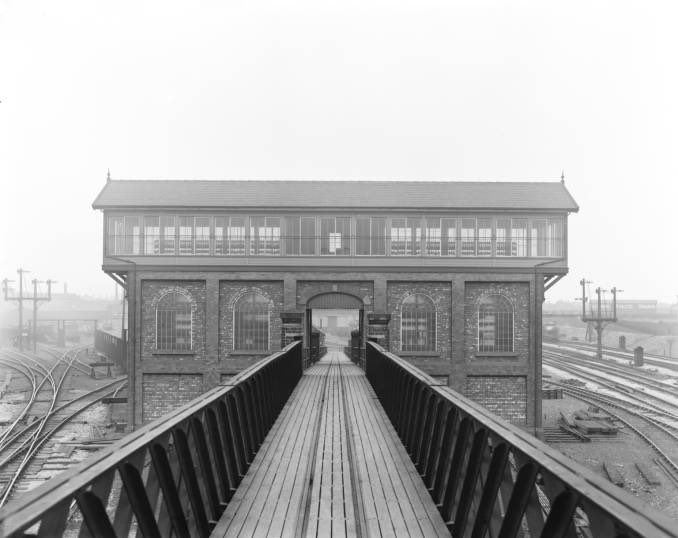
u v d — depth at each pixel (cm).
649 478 1455
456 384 2097
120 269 2091
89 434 1839
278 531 491
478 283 2131
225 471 570
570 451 1709
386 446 801
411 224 2139
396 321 2123
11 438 1730
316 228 2138
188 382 2091
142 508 349
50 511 249
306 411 1088
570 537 288
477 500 450
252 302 2130
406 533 492
